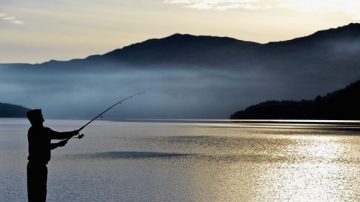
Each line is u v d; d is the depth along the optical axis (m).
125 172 37.91
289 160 52.06
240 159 53.09
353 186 30.30
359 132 130.88
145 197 25.25
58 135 14.55
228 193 26.97
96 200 24.31
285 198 25.56
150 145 80.00
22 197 24.77
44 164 14.32
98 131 150.62
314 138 104.19
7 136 106.56
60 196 25.48
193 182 31.56
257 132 137.38
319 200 25.00
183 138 106.81
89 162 47.56
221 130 155.25
